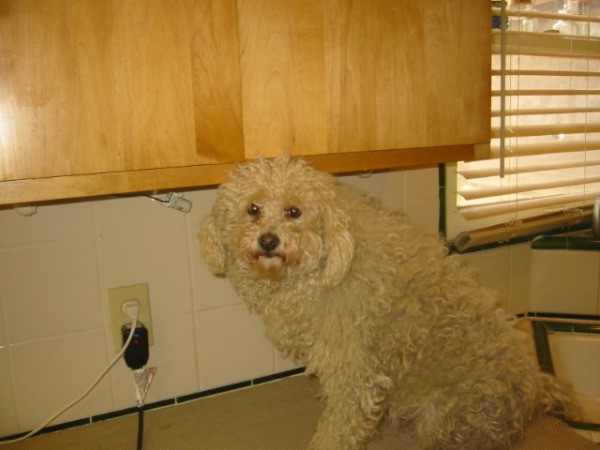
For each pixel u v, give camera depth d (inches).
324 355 41.7
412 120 41.3
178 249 48.4
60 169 29.8
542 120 73.7
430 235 50.1
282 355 54.9
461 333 42.9
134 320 46.1
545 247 72.0
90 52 29.5
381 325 41.6
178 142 32.6
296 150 36.7
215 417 47.8
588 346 65.9
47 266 43.5
